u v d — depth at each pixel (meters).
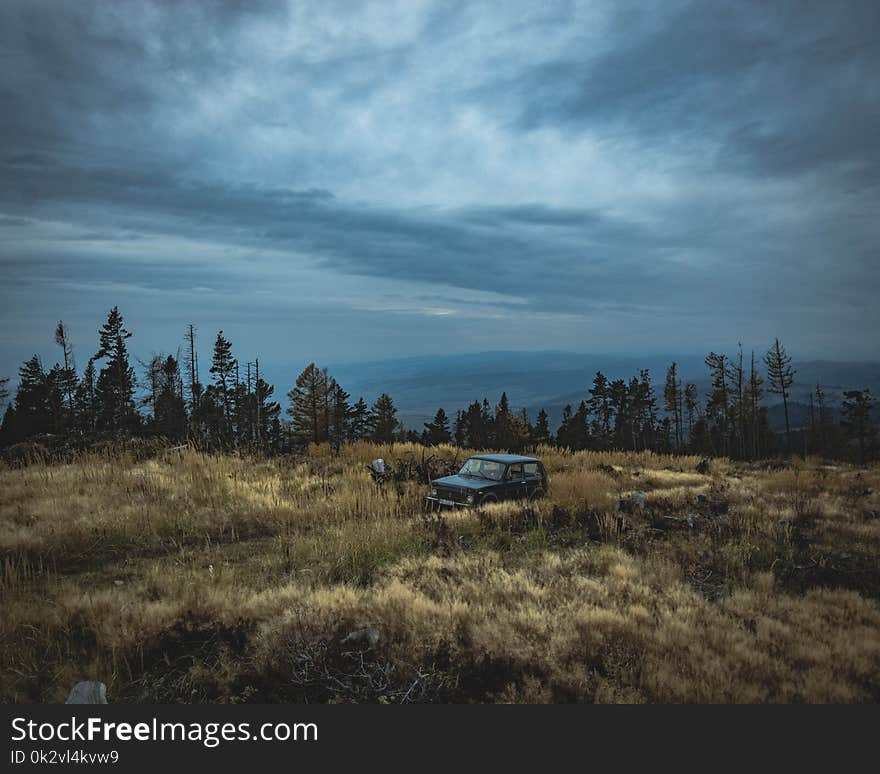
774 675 5.59
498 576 8.18
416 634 6.14
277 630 6.12
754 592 7.95
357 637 6.13
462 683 5.55
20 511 10.95
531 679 5.36
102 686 5.00
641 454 28.72
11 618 6.25
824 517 13.03
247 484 14.41
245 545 10.37
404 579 8.08
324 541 10.05
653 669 5.59
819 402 72.75
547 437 78.94
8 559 8.19
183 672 5.71
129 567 8.85
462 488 12.80
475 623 6.46
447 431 77.00
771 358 60.66
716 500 14.41
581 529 11.85
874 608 7.62
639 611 6.88
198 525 10.98
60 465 15.40
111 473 14.12
